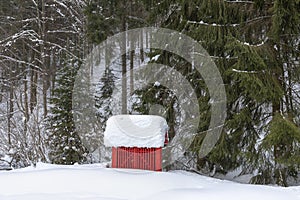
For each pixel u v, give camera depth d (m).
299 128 6.35
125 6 14.93
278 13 6.20
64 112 10.33
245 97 7.09
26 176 4.91
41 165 6.38
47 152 9.84
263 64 6.20
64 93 10.72
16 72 17.59
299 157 6.20
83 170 5.20
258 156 6.78
